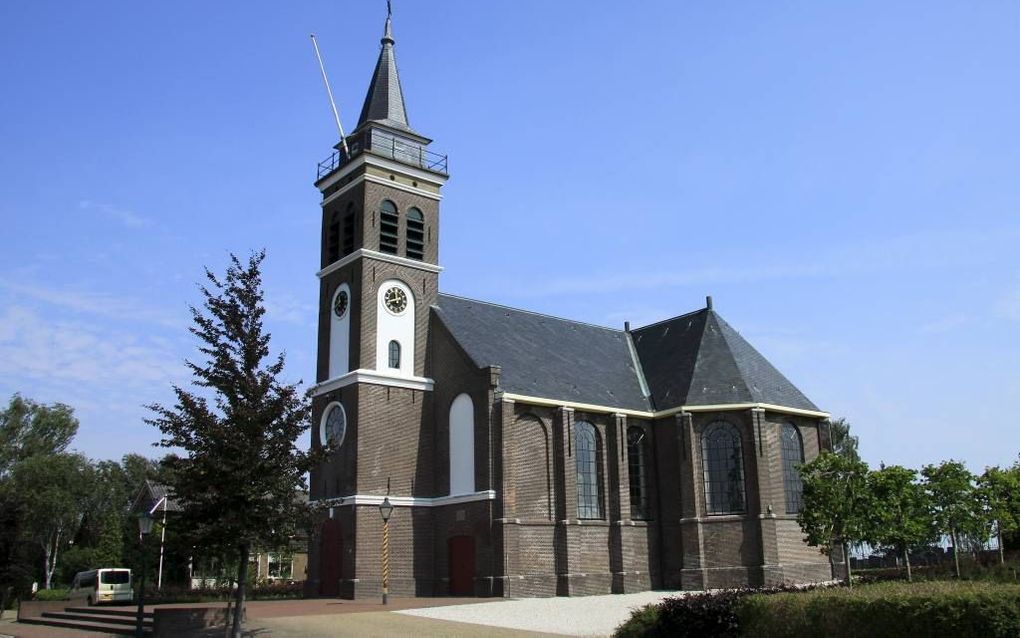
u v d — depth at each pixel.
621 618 29.89
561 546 42.94
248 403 25.83
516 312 52.09
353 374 44.25
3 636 33.72
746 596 20.81
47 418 81.31
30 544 46.31
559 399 45.16
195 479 25.09
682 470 46.44
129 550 66.19
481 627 27.64
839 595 17.98
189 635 28.52
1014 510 37.44
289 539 26.45
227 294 26.70
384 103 49.50
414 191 48.78
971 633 15.54
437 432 45.81
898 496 32.72
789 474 47.78
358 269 46.03
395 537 43.22
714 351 50.47
